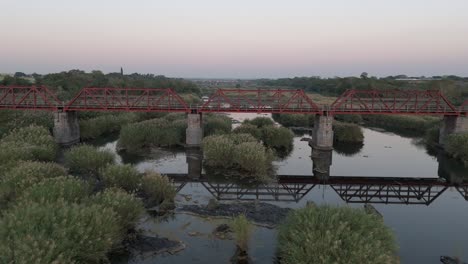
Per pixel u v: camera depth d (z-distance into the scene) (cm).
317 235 1277
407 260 1560
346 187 2719
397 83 12912
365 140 5231
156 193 2092
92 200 1594
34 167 1984
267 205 2162
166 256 1482
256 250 1550
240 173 2989
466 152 3712
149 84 11950
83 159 2603
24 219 1184
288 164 3625
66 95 7281
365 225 1384
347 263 1134
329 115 4297
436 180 3122
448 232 1883
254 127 4397
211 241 1622
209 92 14950
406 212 2198
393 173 3388
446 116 4512
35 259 1009
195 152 4003
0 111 4434
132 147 3956
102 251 1250
